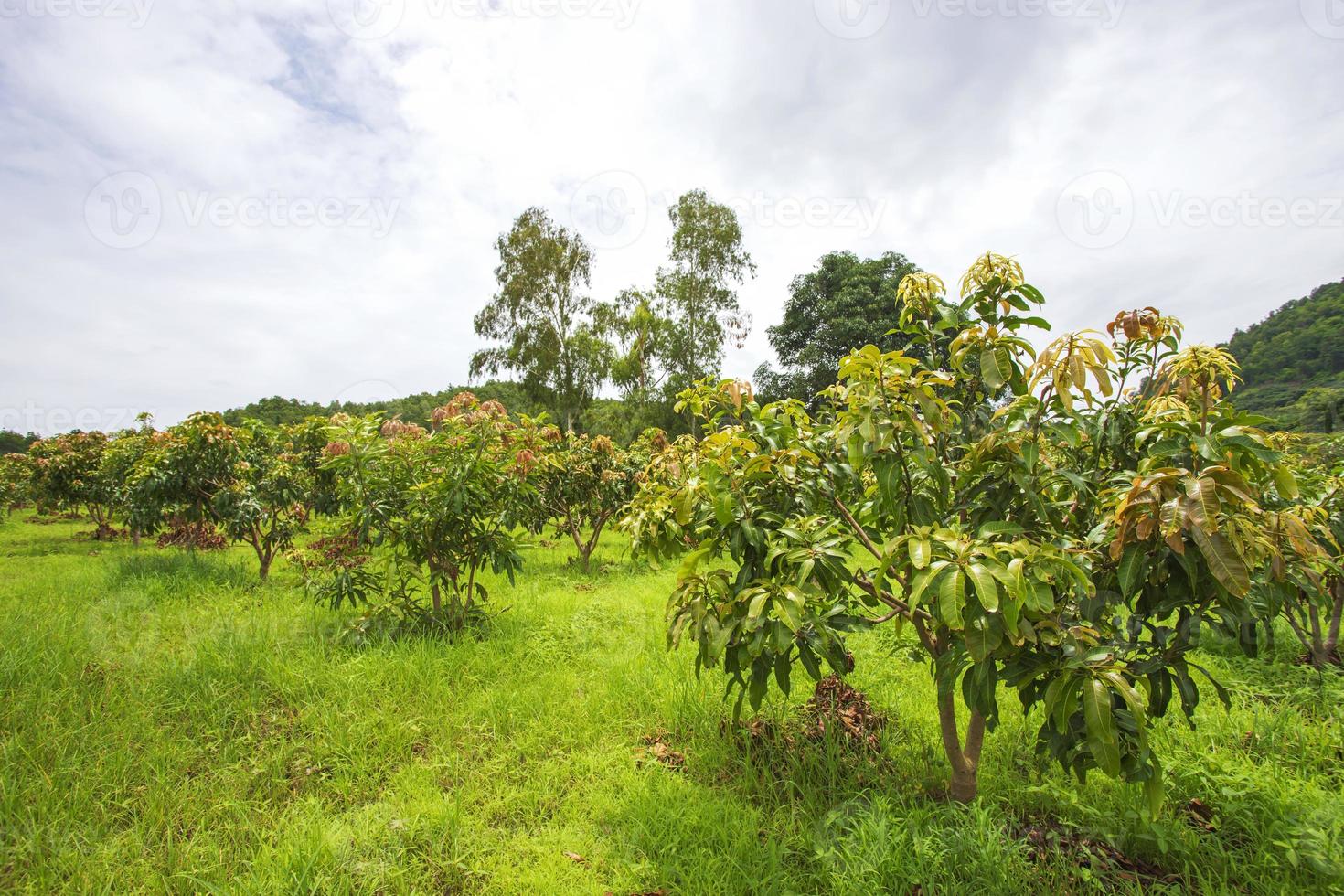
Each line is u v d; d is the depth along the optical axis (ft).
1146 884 6.89
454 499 14.61
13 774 8.45
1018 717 10.91
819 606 8.23
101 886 6.82
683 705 11.23
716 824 8.05
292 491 24.25
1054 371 7.00
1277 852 7.09
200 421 21.13
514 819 8.53
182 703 10.90
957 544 6.39
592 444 27.50
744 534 8.11
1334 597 13.24
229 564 23.62
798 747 9.95
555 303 75.25
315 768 9.45
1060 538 7.52
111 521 39.27
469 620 15.76
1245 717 10.56
